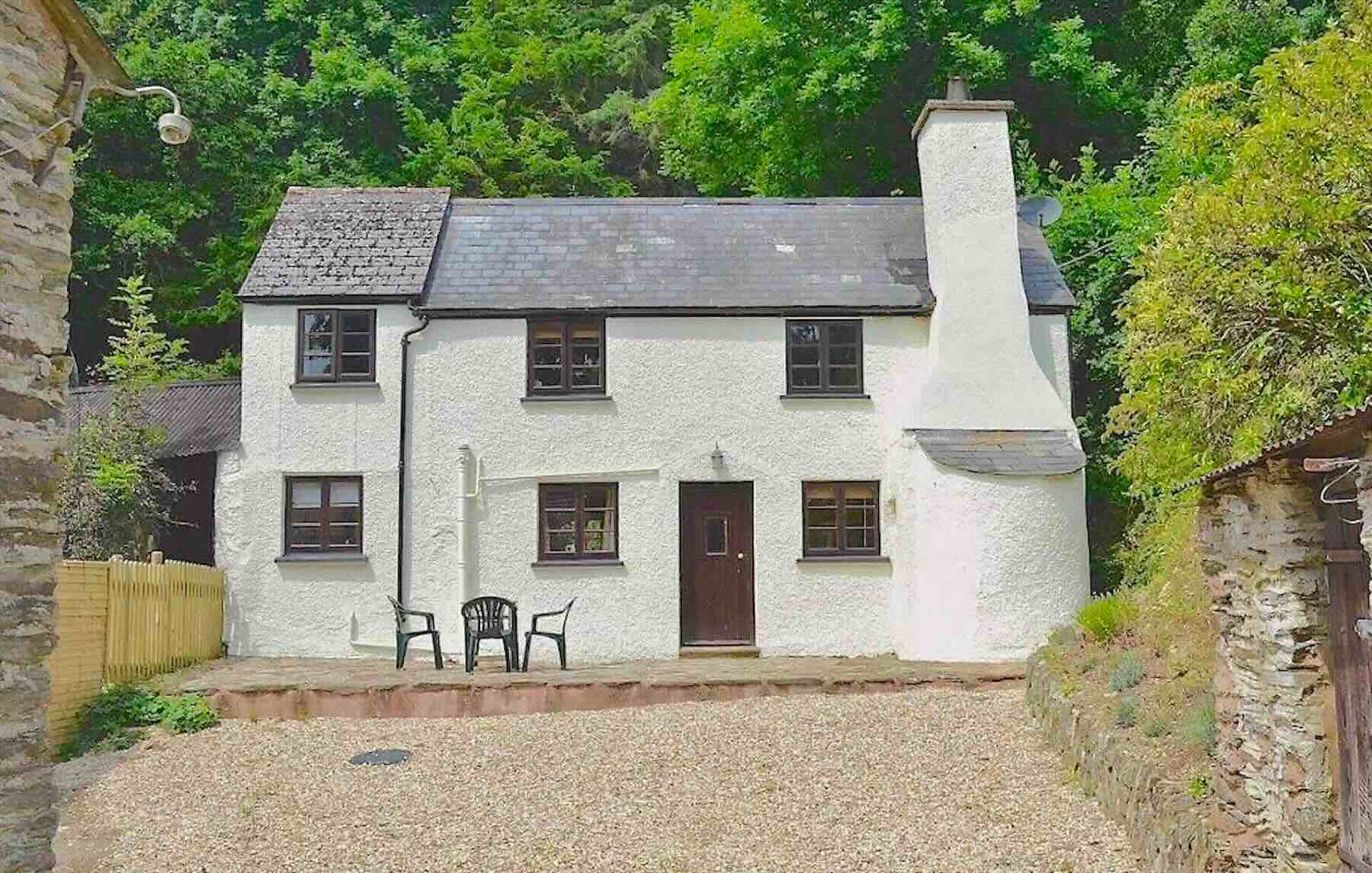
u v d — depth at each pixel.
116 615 12.72
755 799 9.30
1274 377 9.67
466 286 17.02
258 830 8.94
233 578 16.25
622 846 8.35
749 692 12.95
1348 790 5.73
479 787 9.87
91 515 14.98
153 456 16.48
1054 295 17.12
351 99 29.81
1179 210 10.23
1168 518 13.38
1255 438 9.50
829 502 16.83
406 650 14.50
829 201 18.86
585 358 16.92
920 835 8.36
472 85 31.00
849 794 9.34
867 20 24.23
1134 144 25.78
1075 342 20.56
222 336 27.30
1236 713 6.86
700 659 16.03
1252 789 6.55
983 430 16.03
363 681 12.89
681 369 16.80
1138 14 26.47
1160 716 8.63
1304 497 6.13
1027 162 24.38
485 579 16.41
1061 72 24.12
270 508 16.39
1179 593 10.11
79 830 9.05
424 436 16.59
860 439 16.80
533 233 18.09
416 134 29.22
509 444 16.61
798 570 16.50
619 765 10.34
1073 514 15.49
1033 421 16.09
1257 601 6.50
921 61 24.91
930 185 17.20
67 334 6.30
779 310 16.78
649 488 16.61
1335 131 9.23
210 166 27.25
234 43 32.03
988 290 16.50
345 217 18.11
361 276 16.89
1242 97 16.12
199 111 27.44
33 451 5.98
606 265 17.42
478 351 16.73
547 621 16.25
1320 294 9.14
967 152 16.83
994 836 8.27
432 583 16.36
